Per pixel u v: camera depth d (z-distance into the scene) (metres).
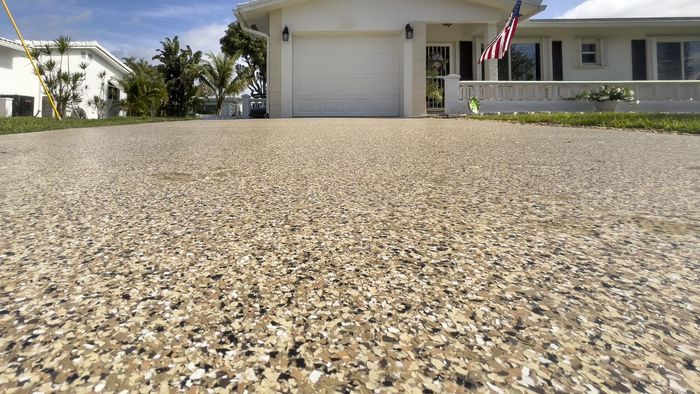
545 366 0.57
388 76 10.14
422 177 1.99
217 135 4.37
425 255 0.98
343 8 9.78
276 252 0.99
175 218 1.28
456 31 11.42
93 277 0.84
